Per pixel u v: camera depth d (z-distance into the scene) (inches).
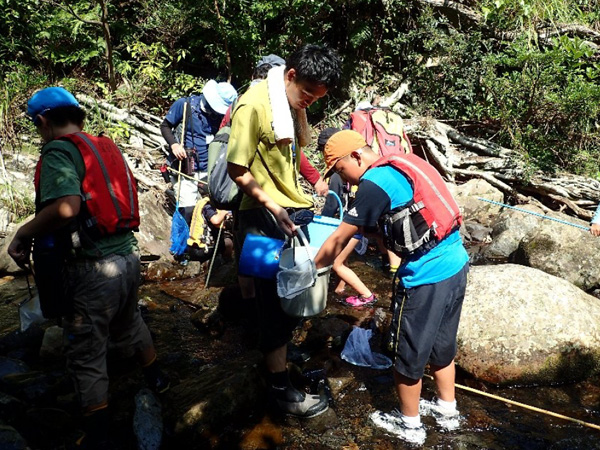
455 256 104.8
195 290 174.1
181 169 196.9
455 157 272.5
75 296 96.4
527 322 134.6
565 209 259.4
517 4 288.2
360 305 166.2
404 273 105.7
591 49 273.7
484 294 141.3
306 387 125.3
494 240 221.8
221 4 279.7
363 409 121.7
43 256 92.4
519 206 248.8
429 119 272.8
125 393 119.0
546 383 132.0
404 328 106.0
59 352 132.5
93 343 98.7
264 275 107.3
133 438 106.4
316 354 141.7
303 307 105.9
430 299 103.8
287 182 110.7
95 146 98.6
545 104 270.5
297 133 113.8
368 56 313.4
